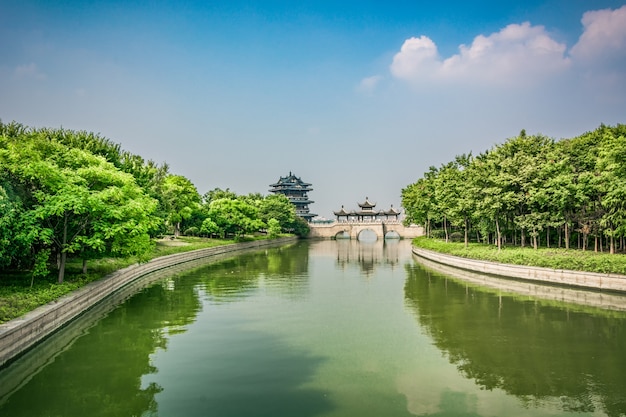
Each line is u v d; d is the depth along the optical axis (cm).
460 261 5694
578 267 3950
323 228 16475
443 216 7906
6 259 2680
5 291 2628
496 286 4238
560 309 3170
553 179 4800
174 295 3806
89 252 3403
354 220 16912
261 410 1638
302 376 1964
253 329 2716
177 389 1828
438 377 1953
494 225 6297
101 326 2780
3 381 1886
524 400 1722
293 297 3725
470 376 1962
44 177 2828
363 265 6341
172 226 9375
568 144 5347
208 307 3328
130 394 1781
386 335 2581
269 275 5147
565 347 2330
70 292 2928
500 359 2167
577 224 5456
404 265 6319
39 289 2781
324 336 2569
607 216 4306
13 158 2767
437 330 2677
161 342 2453
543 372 1997
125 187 3441
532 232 5209
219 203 9825
